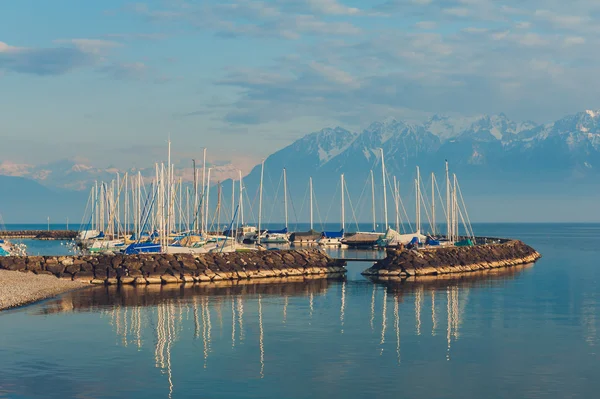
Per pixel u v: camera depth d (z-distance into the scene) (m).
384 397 34.41
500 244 115.88
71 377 37.19
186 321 52.62
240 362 40.53
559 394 35.09
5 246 121.12
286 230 160.50
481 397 34.50
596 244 190.25
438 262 93.75
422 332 49.41
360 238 147.88
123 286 73.75
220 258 83.94
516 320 54.47
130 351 42.81
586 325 52.50
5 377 37.06
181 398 33.91
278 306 60.25
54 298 63.81
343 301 63.72
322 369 39.19
